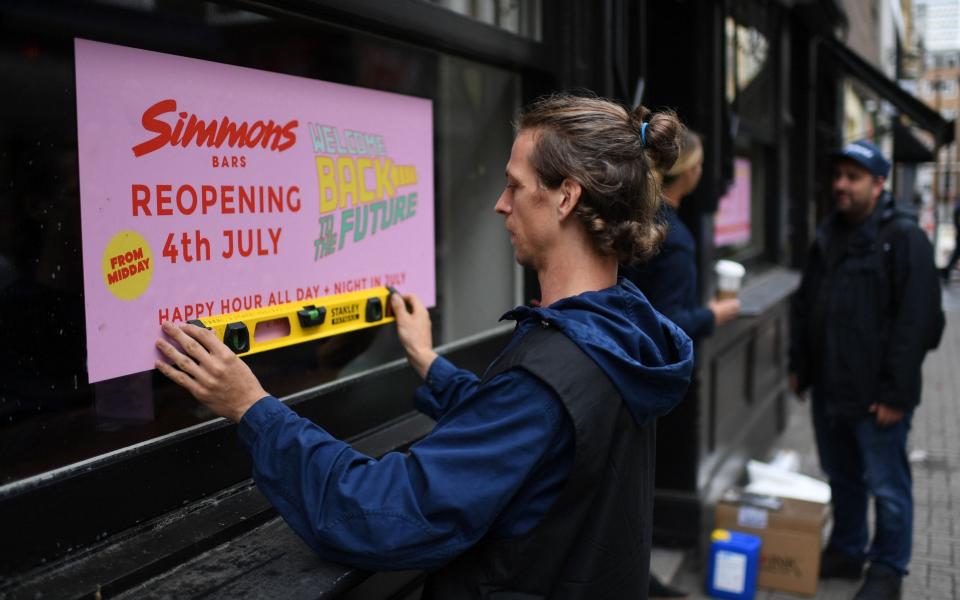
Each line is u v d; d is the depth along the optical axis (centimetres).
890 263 336
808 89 696
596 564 124
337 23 190
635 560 130
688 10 389
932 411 711
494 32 242
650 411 127
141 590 135
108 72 142
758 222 610
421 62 226
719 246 500
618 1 304
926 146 947
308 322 176
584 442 116
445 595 125
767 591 373
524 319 129
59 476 136
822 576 383
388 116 213
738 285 354
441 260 242
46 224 134
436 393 184
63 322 137
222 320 160
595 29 295
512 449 117
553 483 120
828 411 352
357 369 211
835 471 380
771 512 374
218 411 132
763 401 549
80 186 139
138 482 150
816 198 883
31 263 132
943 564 402
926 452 590
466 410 123
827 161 898
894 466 342
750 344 505
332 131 193
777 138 598
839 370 346
